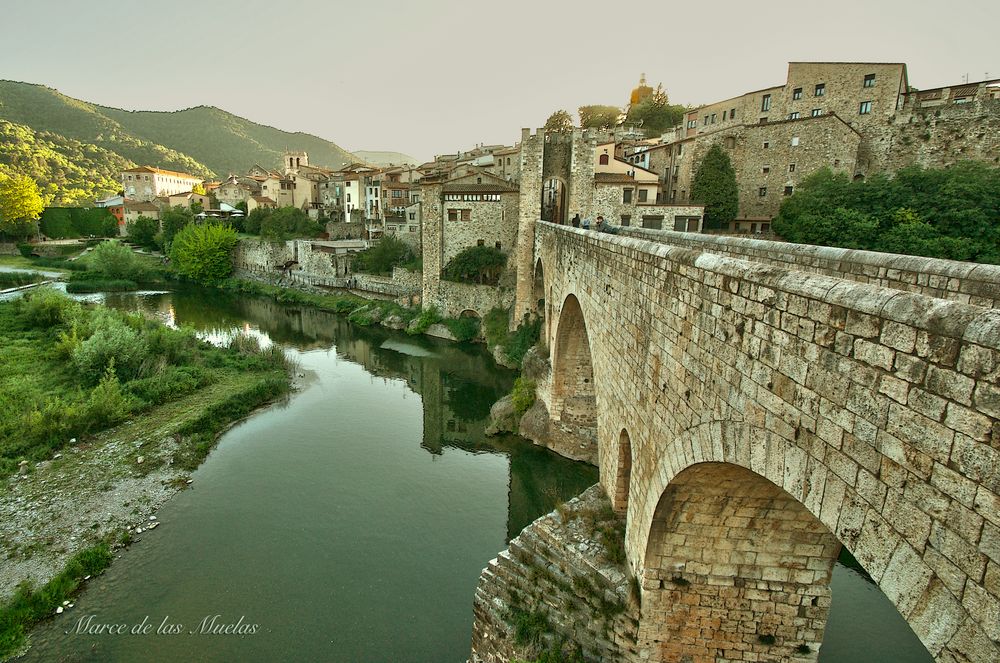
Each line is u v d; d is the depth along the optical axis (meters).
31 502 21.62
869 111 43.91
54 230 103.19
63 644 15.53
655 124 82.88
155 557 19.33
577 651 12.07
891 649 14.66
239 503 22.92
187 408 30.97
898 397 4.73
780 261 14.09
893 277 10.65
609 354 14.82
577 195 45.84
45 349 38.19
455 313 52.81
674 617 11.15
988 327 3.94
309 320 60.59
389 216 82.38
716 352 7.97
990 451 3.89
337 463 26.92
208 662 15.17
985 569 3.94
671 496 9.91
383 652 15.74
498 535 21.38
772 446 6.65
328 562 19.47
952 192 29.84
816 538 10.09
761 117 51.72
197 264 78.25
